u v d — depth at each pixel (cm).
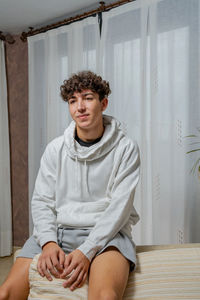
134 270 144
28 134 356
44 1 290
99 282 121
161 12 255
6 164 363
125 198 145
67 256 133
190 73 244
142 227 265
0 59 360
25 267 144
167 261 146
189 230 246
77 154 152
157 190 258
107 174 153
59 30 325
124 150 154
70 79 152
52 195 160
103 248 138
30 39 349
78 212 152
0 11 310
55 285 129
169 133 254
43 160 165
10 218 360
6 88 365
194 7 241
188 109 246
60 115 329
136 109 273
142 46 264
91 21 299
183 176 248
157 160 258
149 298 131
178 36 249
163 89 256
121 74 279
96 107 149
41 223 151
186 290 133
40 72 345
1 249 351
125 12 276
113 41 283
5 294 134
